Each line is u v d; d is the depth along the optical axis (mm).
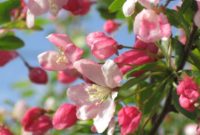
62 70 389
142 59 369
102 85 366
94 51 364
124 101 412
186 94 343
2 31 454
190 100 342
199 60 379
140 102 387
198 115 366
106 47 364
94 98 368
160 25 334
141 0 339
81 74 386
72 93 373
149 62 372
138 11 357
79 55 369
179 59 376
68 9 401
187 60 382
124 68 367
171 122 624
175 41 378
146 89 387
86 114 366
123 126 356
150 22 336
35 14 378
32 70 480
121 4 369
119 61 367
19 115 612
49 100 698
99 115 364
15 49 458
